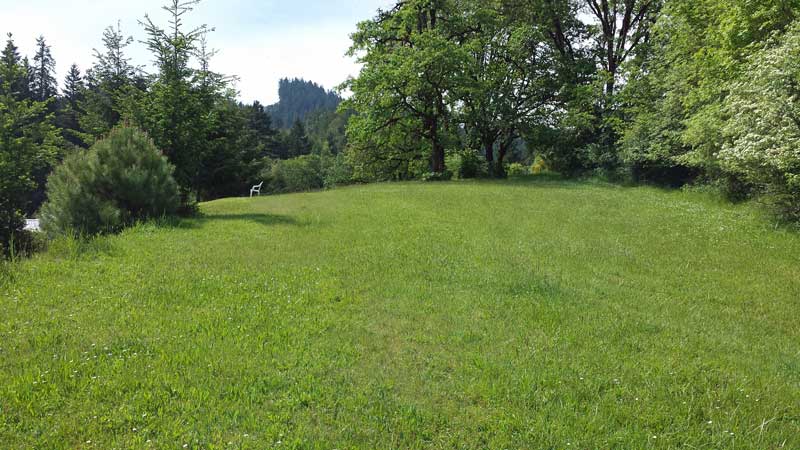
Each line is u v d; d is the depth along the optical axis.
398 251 9.82
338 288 7.35
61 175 11.49
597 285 8.05
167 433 3.67
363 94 31.08
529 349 5.46
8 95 15.63
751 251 10.62
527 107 33.34
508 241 11.20
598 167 30.66
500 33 32.81
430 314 6.43
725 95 17.22
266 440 3.69
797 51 12.04
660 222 14.12
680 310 7.12
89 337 5.24
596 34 34.66
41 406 3.91
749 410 4.42
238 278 7.64
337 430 3.86
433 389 4.54
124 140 12.53
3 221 11.01
